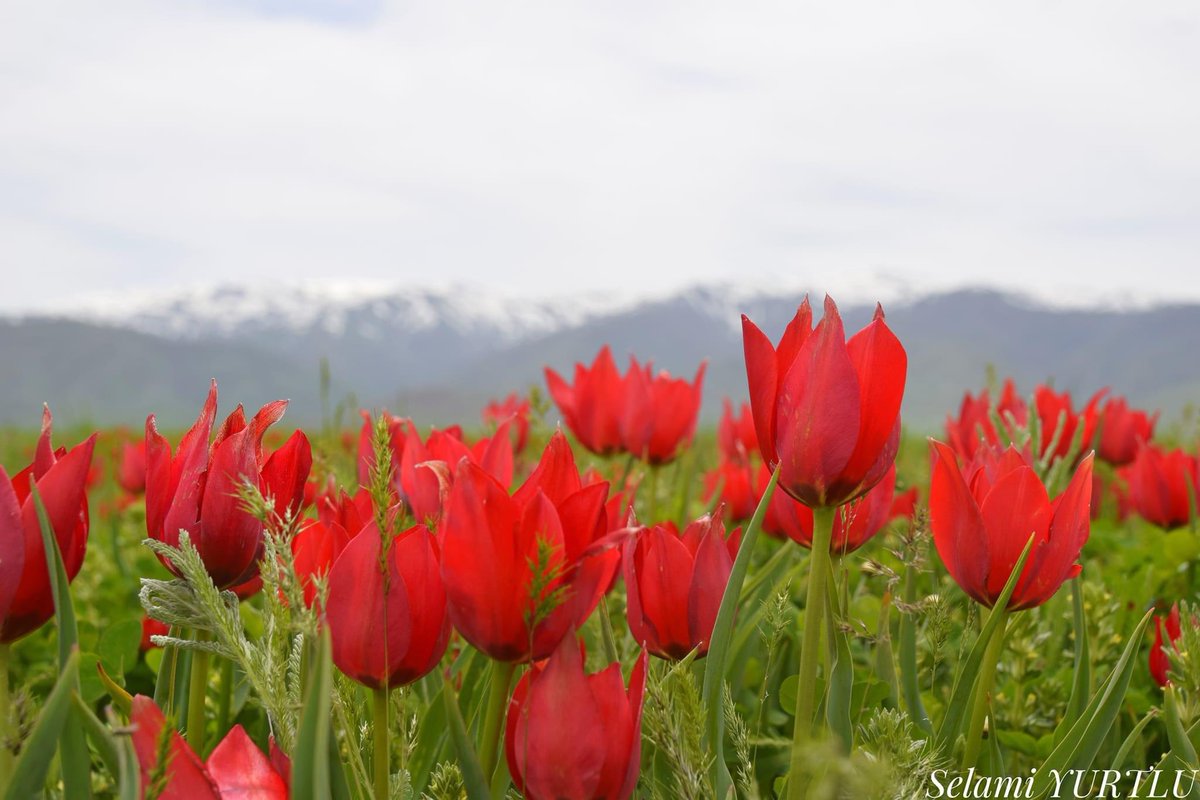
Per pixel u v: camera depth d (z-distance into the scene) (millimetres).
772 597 517
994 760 500
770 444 456
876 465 444
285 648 419
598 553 410
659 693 402
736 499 949
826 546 450
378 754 425
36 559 406
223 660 579
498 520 406
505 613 410
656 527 488
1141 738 570
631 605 494
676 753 399
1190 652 488
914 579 619
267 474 456
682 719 400
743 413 1107
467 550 408
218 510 433
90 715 372
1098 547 1142
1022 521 471
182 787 347
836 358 439
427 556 420
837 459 439
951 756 475
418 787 478
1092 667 657
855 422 438
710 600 481
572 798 393
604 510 422
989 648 479
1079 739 453
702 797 428
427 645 422
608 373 969
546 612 398
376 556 412
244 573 442
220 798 350
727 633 447
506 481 575
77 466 414
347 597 414
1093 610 660
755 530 448
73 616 398
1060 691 646
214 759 368
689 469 1082
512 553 408
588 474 494
